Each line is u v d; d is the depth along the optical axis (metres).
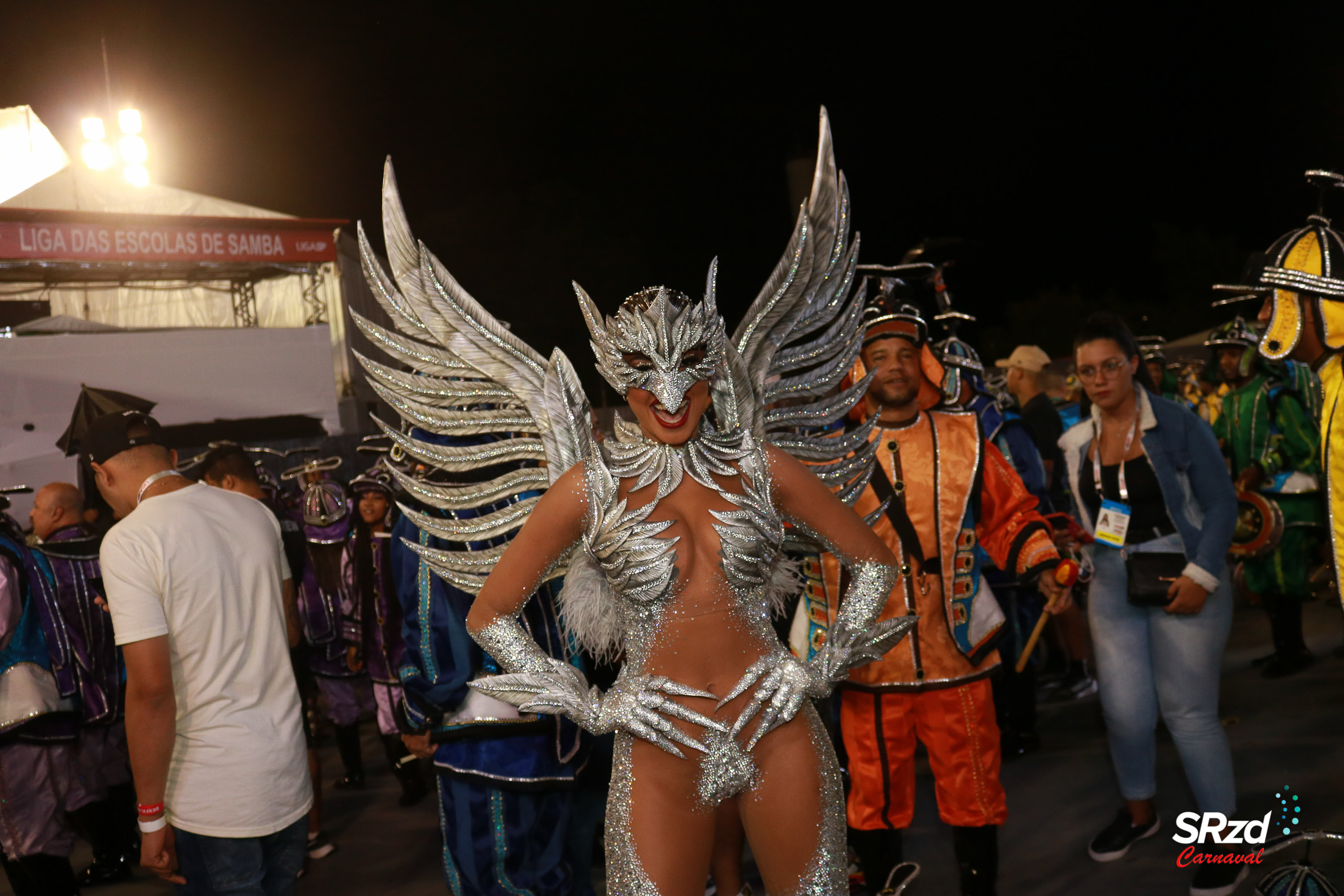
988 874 2.92
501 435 3.01
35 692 3.71
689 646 2.04
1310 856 3.31
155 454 2.65
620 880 2.02
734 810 2.20
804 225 2.52
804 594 3.07
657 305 1.99
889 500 2.95
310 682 5.48
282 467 8.91
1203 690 3.31
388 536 4.84
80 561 4.34
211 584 2.46
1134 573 3.32
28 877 3.71
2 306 10.65
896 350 3.00
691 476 2.07
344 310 11.43
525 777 2.79
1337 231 2.39
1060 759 4.63
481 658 2.82
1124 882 3.34
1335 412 2.37
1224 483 3.29
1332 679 5.30
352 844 4.50
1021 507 3.05
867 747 2.97
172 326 13.68
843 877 2.05
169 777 2.44
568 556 2.21
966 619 2.94
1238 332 6.41
